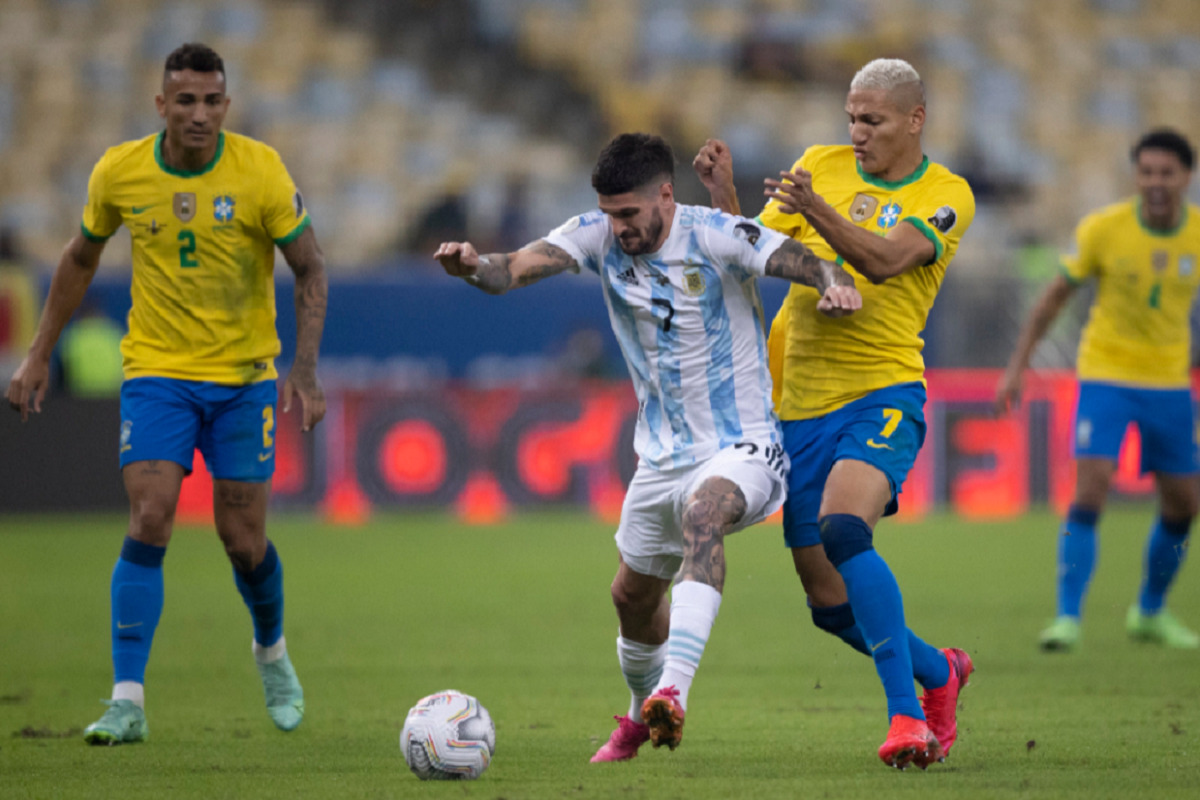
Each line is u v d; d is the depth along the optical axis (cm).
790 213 1650
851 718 2083
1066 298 3048
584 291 6456
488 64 8969
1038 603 3559
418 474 5931
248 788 1533
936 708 1719
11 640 2981
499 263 1642
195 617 3369
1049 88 9294
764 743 1858
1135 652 2816
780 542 5347
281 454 5900
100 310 6147
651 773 1617
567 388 5984
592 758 1730
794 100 8981
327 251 7656
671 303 1647
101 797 1483
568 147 8562
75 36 8431
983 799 1414
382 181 8019
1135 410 2958
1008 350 6275
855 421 1720
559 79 8956
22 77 8206
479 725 1588
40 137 7981
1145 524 5666
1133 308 2967
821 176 1836
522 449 5969
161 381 1958
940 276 1791
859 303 1595
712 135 8706
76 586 3916
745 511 1609
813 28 9319
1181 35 9725
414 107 8462
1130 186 8894
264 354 2006
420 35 9019
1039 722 2009
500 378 6412
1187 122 9288
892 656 1585
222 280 1959
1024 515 5981
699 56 9119
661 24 9250
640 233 1628
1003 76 9250
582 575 4159
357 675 2530
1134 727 1961
